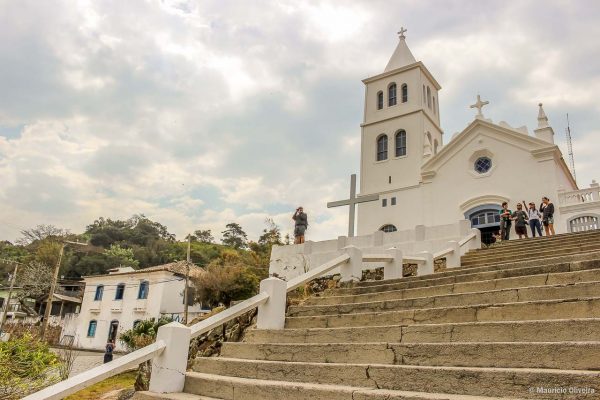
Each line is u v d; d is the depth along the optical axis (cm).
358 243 1716
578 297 496
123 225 8000
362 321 607
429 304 614
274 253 1964
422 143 2695
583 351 353
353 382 430
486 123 2308
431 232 1532
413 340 497
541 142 2138
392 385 404
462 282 689
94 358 2447
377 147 2916
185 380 521
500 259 1077
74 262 5691
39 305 4278
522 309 484
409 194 2558
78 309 4131
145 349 505
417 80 2883
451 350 421
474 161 2350
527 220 1986
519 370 343
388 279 940
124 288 3403
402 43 3150
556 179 2077
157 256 6588
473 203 2245
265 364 507
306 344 531
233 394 461
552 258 724
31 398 414
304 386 414
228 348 617
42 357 898
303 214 2047
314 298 815
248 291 2195
